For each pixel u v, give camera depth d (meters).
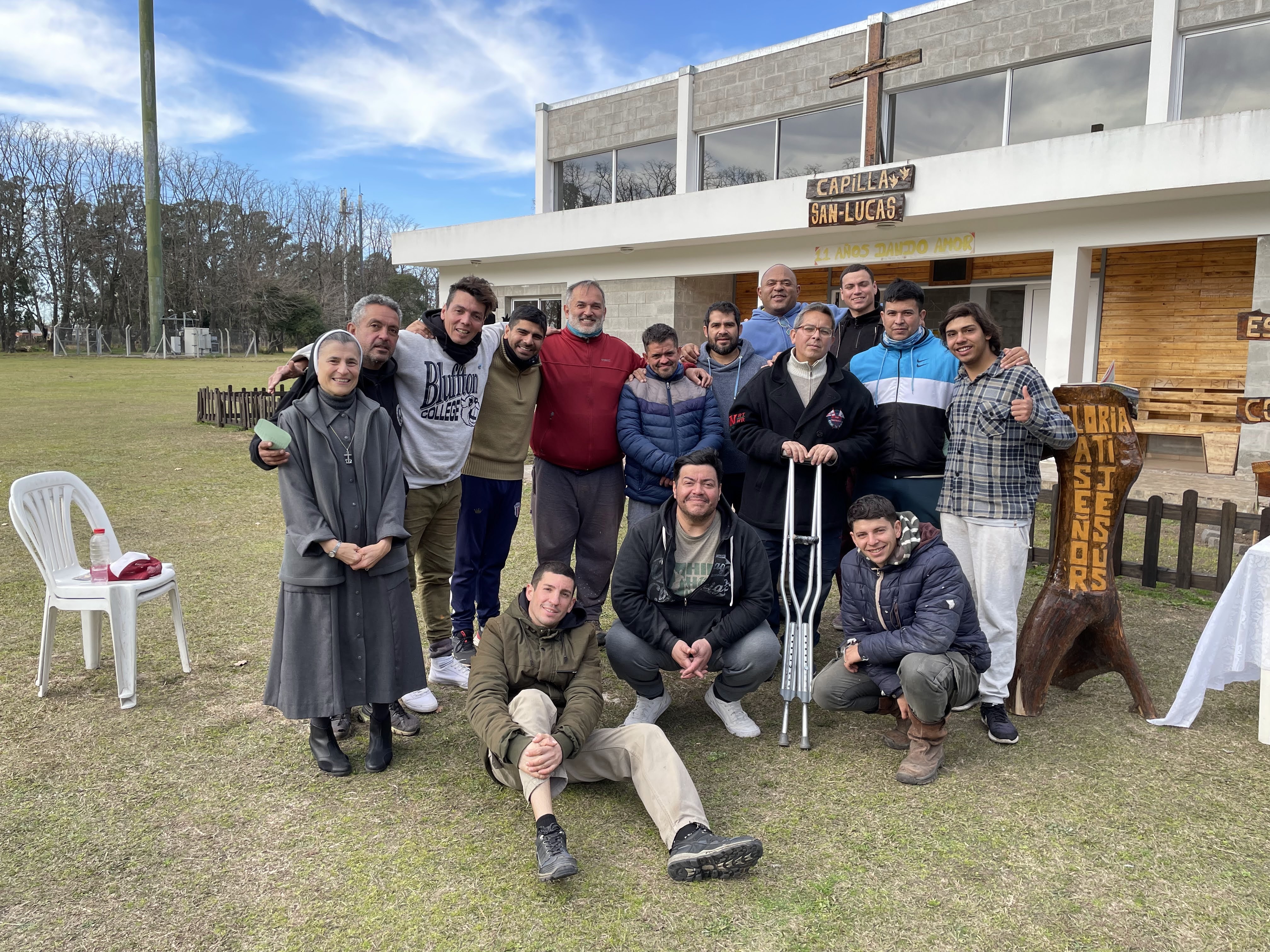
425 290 54.78
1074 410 3.62
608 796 3.03
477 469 4.07
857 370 4.06
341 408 3.05
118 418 14.26
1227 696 3.94
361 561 2.96
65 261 46.72
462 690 3.93
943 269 12.23
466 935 2.25
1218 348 10.51
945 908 2.38
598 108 15.77
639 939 2.24
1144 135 8.14
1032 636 3.69
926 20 11.61
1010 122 11.15
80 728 3.40
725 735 3.54
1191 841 2.71
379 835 2.72
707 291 13.59
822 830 2.78
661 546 3.40
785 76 13.12
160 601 5.02
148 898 2.38
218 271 51.84
